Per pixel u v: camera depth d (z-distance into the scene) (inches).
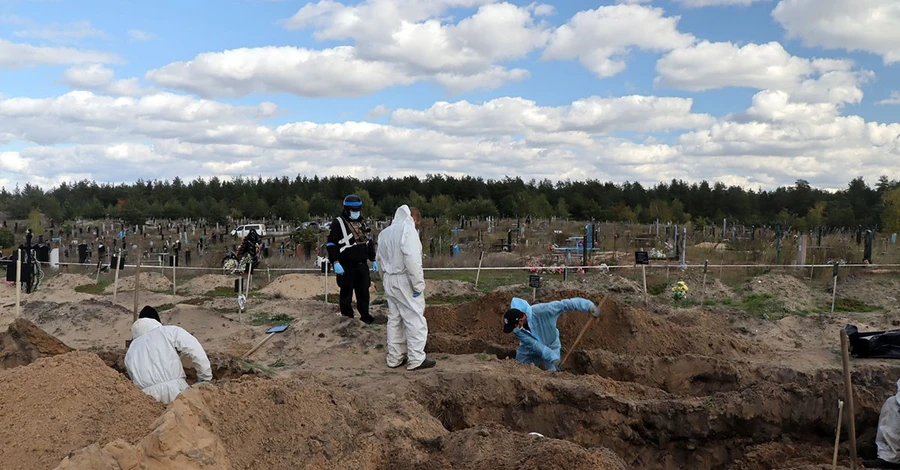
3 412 175.9
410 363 315.9
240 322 453.1
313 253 946.1
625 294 598.9
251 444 185.5
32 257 648.4
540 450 188.1
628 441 287.0
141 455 157.9
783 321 472.4
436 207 1638.8
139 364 217.8
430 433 225.5
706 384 341.4
